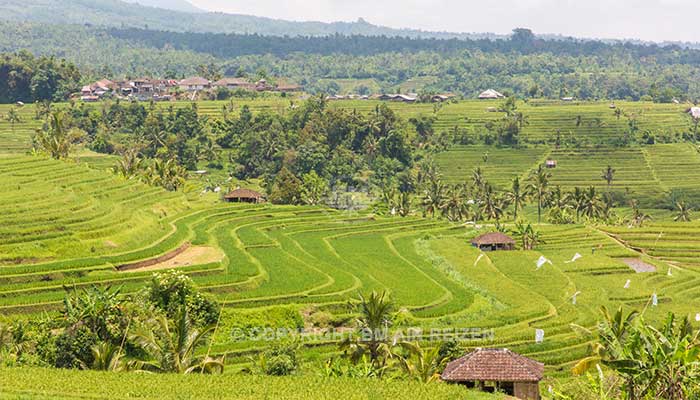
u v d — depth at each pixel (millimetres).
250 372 70250
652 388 51531
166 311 84375
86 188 147125
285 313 94000
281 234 150625
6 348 72750
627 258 152750
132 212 131125
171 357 65062
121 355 71250
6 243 103938
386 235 162250
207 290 98375
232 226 151375
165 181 185000
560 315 105625
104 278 96438
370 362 72562
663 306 115812
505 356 65688
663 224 179500
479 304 108562
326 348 86688
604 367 83438
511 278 129875
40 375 59125
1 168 149125
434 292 110375
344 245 148000
